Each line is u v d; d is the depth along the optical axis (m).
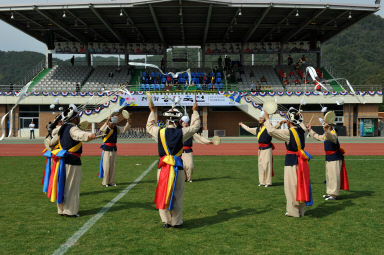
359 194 9.41
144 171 13.69
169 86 39.06
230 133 42.25
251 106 38.62
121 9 34.72
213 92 38.12
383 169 13.95
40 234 5.96
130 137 37.03
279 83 44.41
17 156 19.70
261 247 5.34
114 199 8.77
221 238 5.76
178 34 46.53
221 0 34.25
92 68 47.91
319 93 39.53
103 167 10.61
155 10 36.53
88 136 6.89
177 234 5.98
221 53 49.34
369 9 36.66
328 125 8.54
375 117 39.06
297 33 46.62
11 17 36.25
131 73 45.81
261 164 10.61
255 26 40.88
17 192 9.58
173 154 6.41
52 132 7.82
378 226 6.46
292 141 7.13
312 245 5.44
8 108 40.53
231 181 11.41
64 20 40.41
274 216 7.15
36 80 44.22
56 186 7.02
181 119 6.73
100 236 5.86
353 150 22.08
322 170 13.82
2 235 5.91
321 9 36.34
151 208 7.84
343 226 6.46
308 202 7.09
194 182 11.21
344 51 158.88
